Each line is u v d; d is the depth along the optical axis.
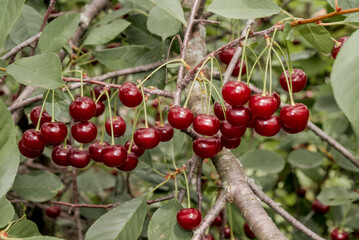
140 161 0.84
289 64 0.70
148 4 0.89
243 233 0.96
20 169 1.03
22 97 0.86
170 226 0.71
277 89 1.04
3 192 0.60
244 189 0.70
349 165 1.07
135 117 0.70
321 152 1.19
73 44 0.93
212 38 1.09
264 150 0.99
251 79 0.99
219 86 0.82
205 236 0.73
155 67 0.86
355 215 1.07
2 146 0.60
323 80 1.29
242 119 0.66
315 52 1.04
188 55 0.88
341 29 0.90
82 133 0.70
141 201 0.73
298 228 0.75
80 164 0.72
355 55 0.57
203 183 1.00
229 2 0.67
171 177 0.77
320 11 1.17
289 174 1.21
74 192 0.94
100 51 0.89
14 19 0.65
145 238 0.86
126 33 0.95
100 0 0.99
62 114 0.73
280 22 0.68
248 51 0.92
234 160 0.74
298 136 1.14
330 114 1.18
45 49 0.72
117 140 0.84
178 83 0.70
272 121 0.67
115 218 0.72
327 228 1.17
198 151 0.69
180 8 0.66
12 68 0.64
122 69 0.89
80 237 0.91
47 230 1.13
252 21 0.78
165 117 1.22
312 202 1.21
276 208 0.75
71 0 1.26
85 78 0.71
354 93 0.56
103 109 0.78
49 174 0.89
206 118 0.68
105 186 1.12
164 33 0.84
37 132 0.72
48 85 0.63
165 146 0.80
